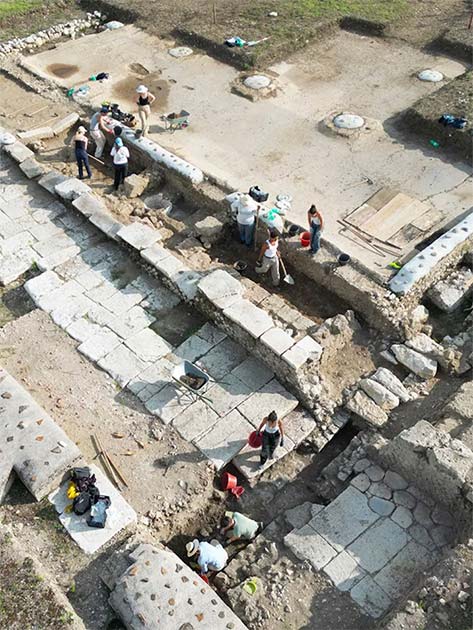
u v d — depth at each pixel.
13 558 8.49
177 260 13.32
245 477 10.60
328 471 10.62
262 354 11.72
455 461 9.16
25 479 9.48
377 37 21.17
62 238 14.49
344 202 14.85
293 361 11.05
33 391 11.41
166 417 11.10
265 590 9.07
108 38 21.73
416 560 9.25
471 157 15.95
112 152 15.18
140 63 20.36
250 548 9.70
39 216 15.03
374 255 13.45
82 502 9.45
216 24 21.77
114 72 19.94
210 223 14.28
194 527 10.10
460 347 12.20
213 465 10.45
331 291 13.25
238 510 10.35
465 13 21.73
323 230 14.11
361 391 11.48
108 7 23.47
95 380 11.70
